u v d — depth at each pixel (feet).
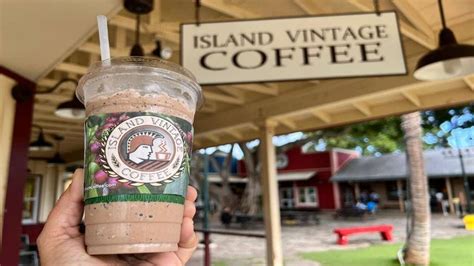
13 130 9.50
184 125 2.21
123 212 1.95
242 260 27.37
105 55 2.40
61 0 6.48
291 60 7.11
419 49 11.75
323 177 71.87
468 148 62.64
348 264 24.67
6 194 9.19
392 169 63.72
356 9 10.20
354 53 7.00
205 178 47.75
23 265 16.30
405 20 10.64
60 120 20.22
